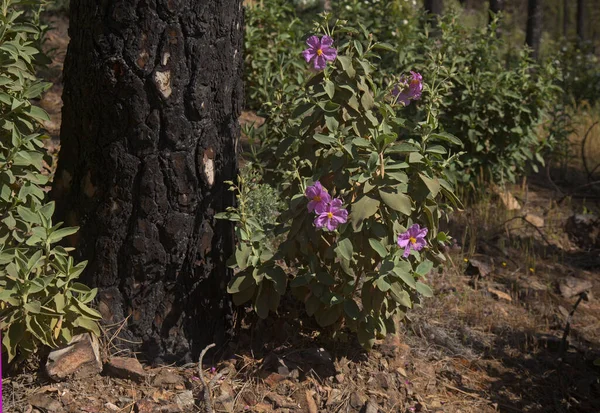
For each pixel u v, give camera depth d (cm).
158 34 304
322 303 340
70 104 324
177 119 313
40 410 298
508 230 578
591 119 925
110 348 329
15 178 317
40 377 313
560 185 717
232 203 352
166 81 307
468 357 407
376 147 316
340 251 310
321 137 319
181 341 338
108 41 304
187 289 337
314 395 335
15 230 319
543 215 630
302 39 351
